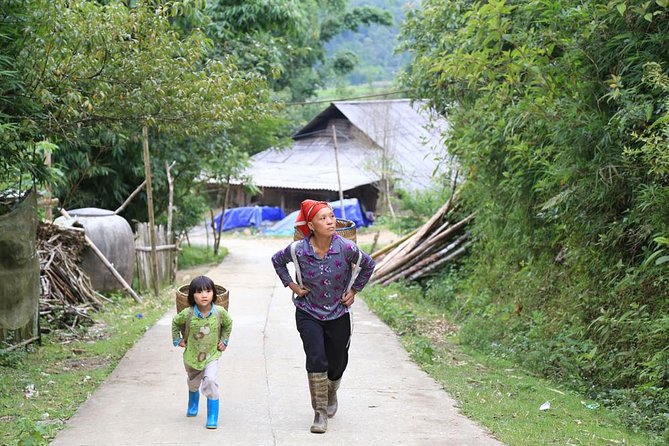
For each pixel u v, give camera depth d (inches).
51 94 307.9
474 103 473.7
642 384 283.3
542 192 355.9
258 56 732.7
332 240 225.9
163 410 245.6
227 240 1194.0
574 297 350.6
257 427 229.1
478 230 515.8
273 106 401.4
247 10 756.6
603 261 322.0
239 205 1513.3
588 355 304.0
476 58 311.9
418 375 304.7
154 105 338.3
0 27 304.8
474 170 448.8
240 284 603.5
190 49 349.7
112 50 320.8
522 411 256.7
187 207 867.4
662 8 274.7
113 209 727.1
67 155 623.5
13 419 232.7
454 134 484.4
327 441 216.4
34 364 315.3
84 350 349.1
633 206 299.7
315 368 222.8
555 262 392.5
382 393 273.9
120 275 532.1
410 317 449.4
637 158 283.1
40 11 299.7
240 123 730.8
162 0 353.7
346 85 2262.6
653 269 284.5
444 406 257.9
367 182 1360.7
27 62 305.7
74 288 450.0
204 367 228.1
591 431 238.4
